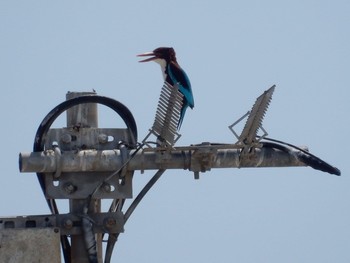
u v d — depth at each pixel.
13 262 11.97
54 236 12.12
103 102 12.90
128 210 12.90
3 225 12.45
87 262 12.76
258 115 12.66
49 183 12.70
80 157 12.56
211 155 12.81
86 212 12.73
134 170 12.81
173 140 12.65
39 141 12.67
